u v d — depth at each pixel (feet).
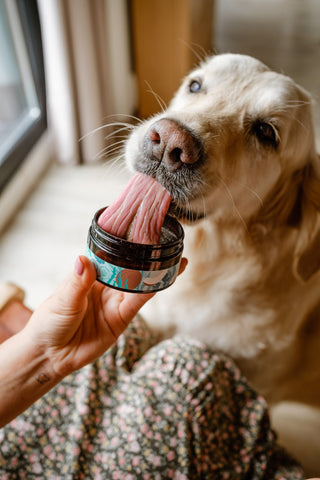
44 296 3.34
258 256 2.16
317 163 2.13
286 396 2.66
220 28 7.40
